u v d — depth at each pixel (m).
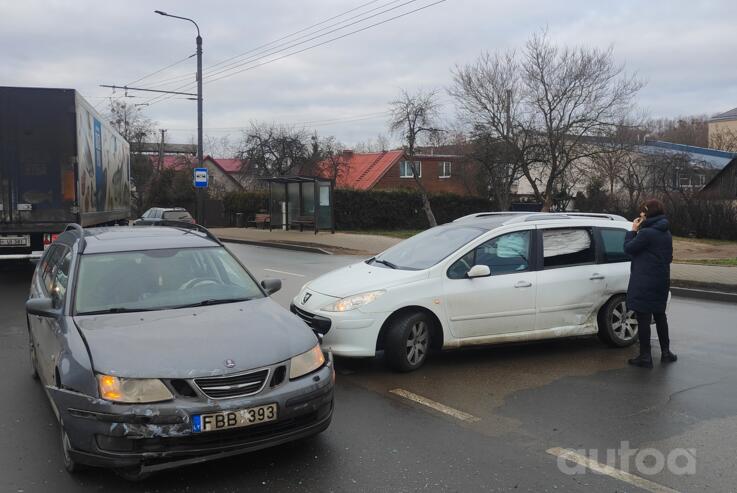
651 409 5.06
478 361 6.54
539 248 6.77
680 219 26.86
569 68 28.25
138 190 48.41
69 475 3.81
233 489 3.63
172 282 4.89
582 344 7.38
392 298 5.97
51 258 5.97
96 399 3.49
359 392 5.48
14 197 11.73
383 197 32.78
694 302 10.83
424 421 4.77
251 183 47.53
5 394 5.39
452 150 38.97
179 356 3.70
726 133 44.31
